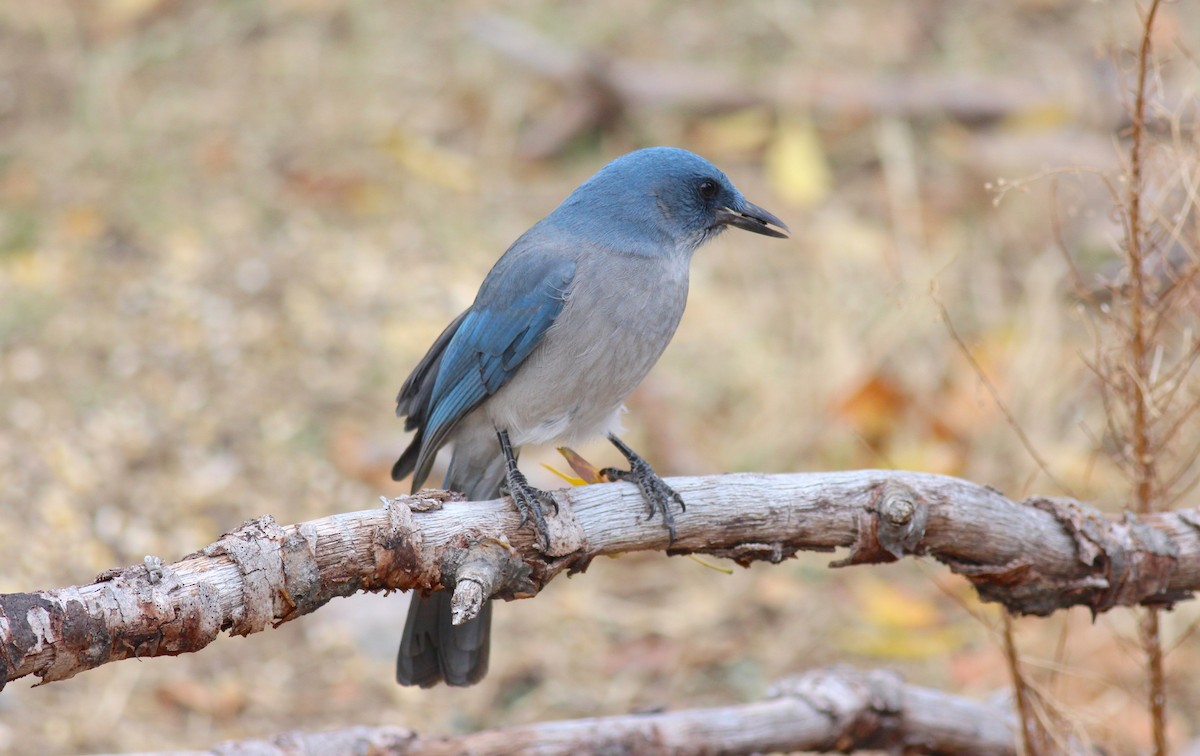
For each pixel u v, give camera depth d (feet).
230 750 25.07
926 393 44.91
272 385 43.24
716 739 26.55
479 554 21.21
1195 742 33.96
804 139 51.80
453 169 51.16
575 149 52.42
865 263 48.91
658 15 57.36
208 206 48.80
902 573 41.01
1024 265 48.52
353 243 48.11
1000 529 23.81
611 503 23.09
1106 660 36.81
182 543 38.45
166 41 55.88
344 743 25.52
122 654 18.83
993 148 51.60
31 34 56.03
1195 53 46.80
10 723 33.83
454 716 35.94
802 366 45.98
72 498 39.01
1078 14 56.75
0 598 18.08
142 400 42.11
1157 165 27.94
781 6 57.57
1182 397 30.04
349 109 53.21
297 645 37.58
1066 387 44.70
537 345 28.04
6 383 41.88
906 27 56.39
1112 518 24.53
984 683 36.73
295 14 57.47
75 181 49.26
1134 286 26.37
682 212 29.43
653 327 28.73
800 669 37.68
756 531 23.48
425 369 30.09
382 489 40.88
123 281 45.70
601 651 38.22
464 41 56.03
